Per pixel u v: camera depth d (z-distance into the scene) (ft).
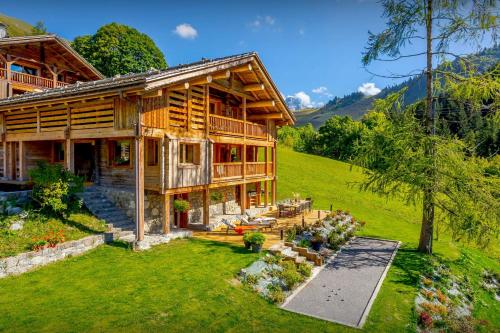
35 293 29.04
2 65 74.28
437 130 49.26
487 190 44.70
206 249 42.80
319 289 36.47
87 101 46.57
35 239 37.11
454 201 45.96
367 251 52.54
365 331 28.25
